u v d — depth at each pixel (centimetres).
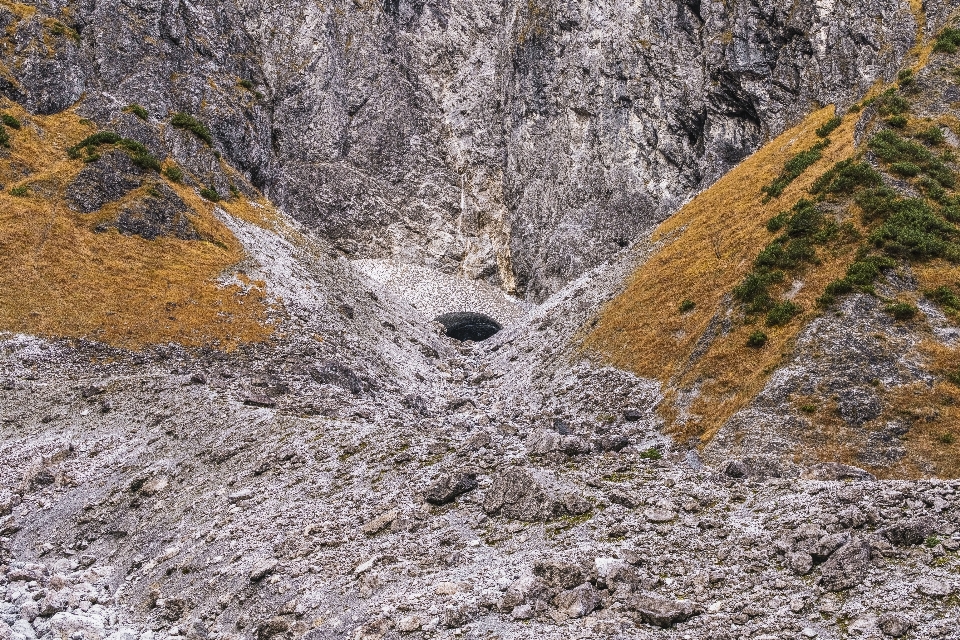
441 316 13275
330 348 7038
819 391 3938
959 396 3750
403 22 17888
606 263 8638
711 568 1862
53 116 9256
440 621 1752
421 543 2241
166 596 2330
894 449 3581
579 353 6550
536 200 15550
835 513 1953
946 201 5147
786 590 1688
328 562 2223
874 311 4316
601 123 14700
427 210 16238
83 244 7212
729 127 13088
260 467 3106
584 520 2209
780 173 7000
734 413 4091
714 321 5178
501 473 2550
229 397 4153
